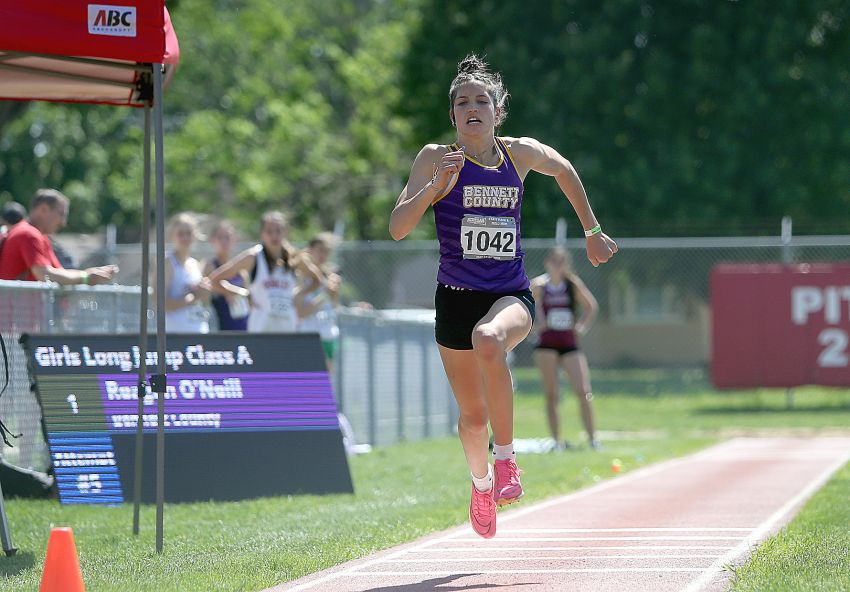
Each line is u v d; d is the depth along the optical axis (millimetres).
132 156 134625
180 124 142000
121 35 21609
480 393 19750
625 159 102500
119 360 29250
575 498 29844
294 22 136750
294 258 36250
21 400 30469
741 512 26734
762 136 100875
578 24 106500
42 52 21516
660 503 28656
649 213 100375
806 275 70938
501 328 18406
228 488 29266
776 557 19359
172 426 29297
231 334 30375
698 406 73875
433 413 56781
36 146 143750
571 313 46969
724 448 48531
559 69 104062
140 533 24078
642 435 57344
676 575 18344
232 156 127750
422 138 118438
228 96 134875
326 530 23750
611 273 100938
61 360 28781
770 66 99750
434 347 57281
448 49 112875
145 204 25531
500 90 19641
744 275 71562
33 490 29781
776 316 71250
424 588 17703
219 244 38781
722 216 100125
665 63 100750
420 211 18812
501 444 19344
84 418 28641
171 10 85750
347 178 138875
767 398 77688
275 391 30344
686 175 99062
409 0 133375
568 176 20219
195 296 35781
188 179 129500
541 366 47031
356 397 46156
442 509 27297
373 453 44688
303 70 134375
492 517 20438
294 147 130000
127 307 36375
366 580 18453
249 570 19016
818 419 64812
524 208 102500
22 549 22297
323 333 41844
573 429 60875
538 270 80562
